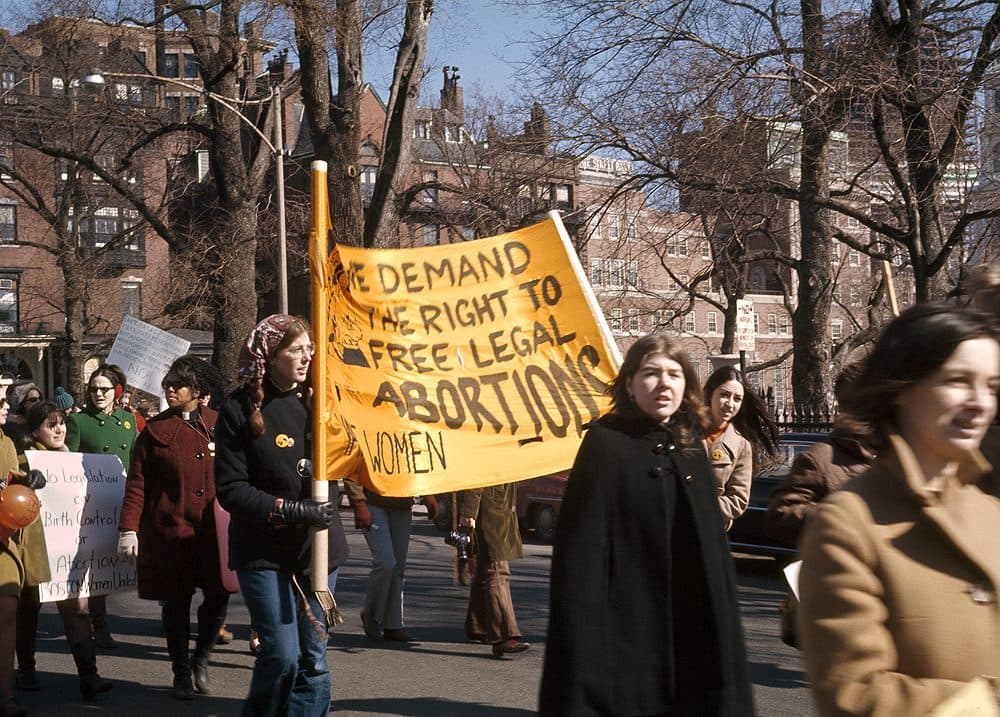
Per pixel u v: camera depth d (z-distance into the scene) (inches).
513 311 229.5
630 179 778.8
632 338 1331.2
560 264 228.8
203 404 289.6
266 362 201.8
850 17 685.9
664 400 149.0
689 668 144.1
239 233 990.4
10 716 250.8
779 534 193.8
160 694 279.4
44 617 397.1
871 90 650.8
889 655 85.7
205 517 275.3
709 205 792.3
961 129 693.3
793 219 1237.7
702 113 703.1
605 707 138.6
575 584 140.9
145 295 2082.9
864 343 1082.1
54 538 280.5
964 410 89.0
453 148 1583.4
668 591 143.2
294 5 788.6
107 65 1101.7
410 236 1103.0
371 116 2158.0
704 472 149.9
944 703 81.7
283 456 201.2
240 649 332.2
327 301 207.5
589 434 149.3
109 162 1547.7
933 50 692.7
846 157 971.3
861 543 87.8
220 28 957.2
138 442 278.5
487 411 224.4
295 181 2004.2
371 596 338.6
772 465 253.4
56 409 318.7
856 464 191.8
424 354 226.2
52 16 959.6
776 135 722.8
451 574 493.4
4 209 2055.9
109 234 2050.9
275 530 196.4
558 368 226.4
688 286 953.5
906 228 786.2
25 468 282.7
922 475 90.6
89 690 275.6
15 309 2066.9
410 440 220.1
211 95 882.1
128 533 273.6
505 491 321.7
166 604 278.5
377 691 278.2
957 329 88.7
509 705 265.3
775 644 338.0
